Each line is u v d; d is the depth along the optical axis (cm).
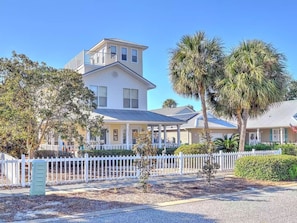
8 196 931
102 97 2438
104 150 1994
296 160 1283
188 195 956
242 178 1301
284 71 1884
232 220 682
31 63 1321
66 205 823
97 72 2423
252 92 1753
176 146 2423
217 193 991
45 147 2158
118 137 2469
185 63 1928
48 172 1261
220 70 1938
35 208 791
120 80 2525
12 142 1581
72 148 1970
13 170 1113
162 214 738
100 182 1185
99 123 1426
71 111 1355
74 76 1364
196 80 1925
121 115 2302
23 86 1274
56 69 1368
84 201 870
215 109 2134
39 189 959
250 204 840
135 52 3000
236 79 1803
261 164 1262
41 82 1296
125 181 1205
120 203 848
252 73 1764
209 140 1267
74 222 675
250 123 3416
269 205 827
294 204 839
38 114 1281
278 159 1255
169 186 1106
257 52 1827
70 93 1344
